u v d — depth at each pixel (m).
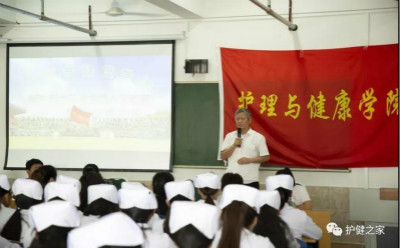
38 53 7.67
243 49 6.94
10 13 7.66
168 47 7.24
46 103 7.64
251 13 6.95
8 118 7.75
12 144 7.73
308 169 6.73
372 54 6.50
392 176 6.49
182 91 7.20
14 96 7.73
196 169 7.13
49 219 2.62
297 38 6.78
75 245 2.08
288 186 4.11
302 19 6.76
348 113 6.58
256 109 6.85
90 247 2.05
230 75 6.96
